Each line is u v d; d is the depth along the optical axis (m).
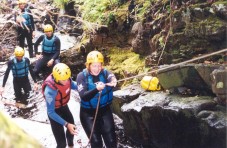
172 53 4.79
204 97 3.96
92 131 3.61
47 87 3.65
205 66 3.89
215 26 4.32
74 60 7.04
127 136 4.71
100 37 6.79
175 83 4.26
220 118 3.53
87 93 3.56
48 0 11.18
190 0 4.80
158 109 4.07
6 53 8.55
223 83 3.57
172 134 4.06
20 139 0.60
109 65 6.32
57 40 6.89
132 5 6.62
